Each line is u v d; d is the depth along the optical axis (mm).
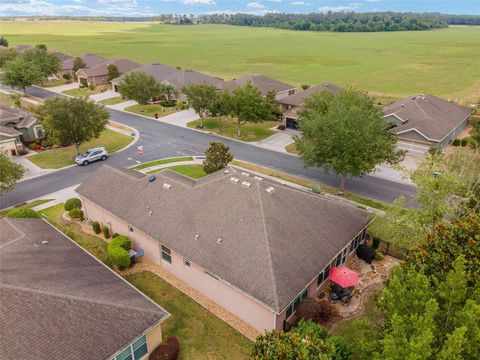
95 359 15523
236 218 22969
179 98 76938
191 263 23031
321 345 15531
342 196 37531
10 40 193250
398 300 14906
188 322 21312
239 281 20000
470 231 17859
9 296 16547
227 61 138375
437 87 92938
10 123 52750
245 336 20344
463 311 12930
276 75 111000
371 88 92688
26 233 24141
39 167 45188
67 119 44844
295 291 19391
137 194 28234
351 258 26766
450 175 23969
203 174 42312
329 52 163750
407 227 23984
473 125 60875
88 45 181375
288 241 21766
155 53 158250
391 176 42312
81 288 18656
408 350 11930
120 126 61562
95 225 30062
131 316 17562
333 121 35062
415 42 199625
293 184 40375
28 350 15000
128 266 25828
